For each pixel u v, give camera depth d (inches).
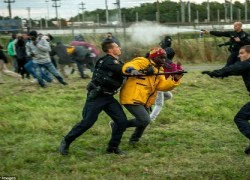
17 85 547.5
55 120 355.3
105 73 251.3
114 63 249.3
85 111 256.7
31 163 251.3
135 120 263.6
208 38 986.7
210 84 539.8
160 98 332.2
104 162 247.1
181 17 1551.4
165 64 261.1
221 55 969.5
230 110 391.9
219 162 247.9
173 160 251.6
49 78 546.9
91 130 318.7
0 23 1333.7
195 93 477.1
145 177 223.5
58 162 249.1
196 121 355.3
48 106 409.7
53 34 1172.5
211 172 228.4
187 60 963.3
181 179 220.1
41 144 283.6
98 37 959.6
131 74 247.3
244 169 234.4
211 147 279.6
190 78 574.9
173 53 315.9
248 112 252.2
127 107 259.3
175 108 394.3
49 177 225.1
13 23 1347.2
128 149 276.8
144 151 271.4
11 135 313.7
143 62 254.7
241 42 487.2
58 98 447.2
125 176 226.2
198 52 967.0
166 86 258.2
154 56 254.5
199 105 408.5
